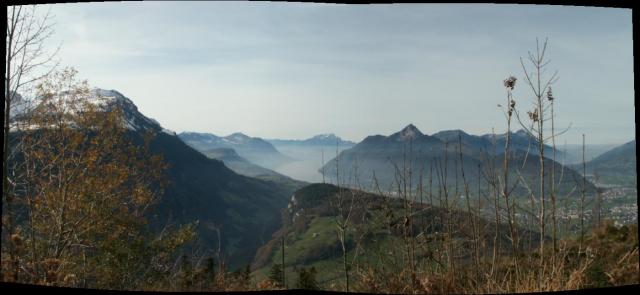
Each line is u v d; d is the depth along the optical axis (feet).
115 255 34.09
